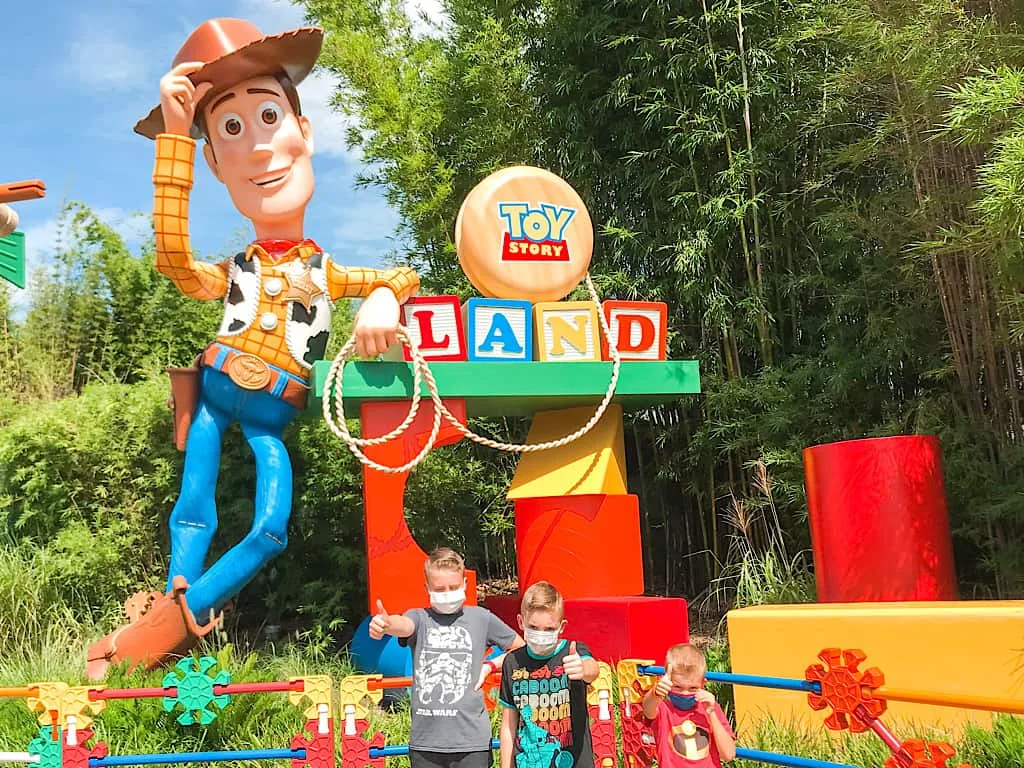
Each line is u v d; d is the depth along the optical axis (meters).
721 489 8.22
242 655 6.95
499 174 6.47
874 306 6.99
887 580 5.25
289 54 6.40
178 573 6.23
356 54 8.65
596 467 6.36
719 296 7.53
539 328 6.32
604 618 5.61
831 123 7.35
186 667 3.81
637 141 8.14
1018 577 6.05
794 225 7.71
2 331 11.05
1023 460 6.04
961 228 6.09
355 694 3.55
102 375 10.11
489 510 8.77
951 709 4.32
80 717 3.55
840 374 6.77
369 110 8.73
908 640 4.46
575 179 8.56
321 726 3.58
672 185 7.74
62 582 7.59
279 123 6.51
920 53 5.75
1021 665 4.19
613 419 6.52
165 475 7.98
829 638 4.66
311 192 6.64
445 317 6.21
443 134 9.07
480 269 6.32
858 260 6.99
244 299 6.37
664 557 8.92
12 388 10.49
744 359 8.09
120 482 8.10
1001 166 4.79
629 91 8.12
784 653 4.80
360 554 8.16
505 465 8.88
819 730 4.59
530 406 6.69
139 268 10.67
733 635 4.97
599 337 6.41
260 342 6.32
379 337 6.00
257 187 6.46
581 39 8.10
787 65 7.48
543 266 6.40
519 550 6.39
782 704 4.77
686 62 7.68
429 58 9.38
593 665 3.34
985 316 6.19
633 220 8.42
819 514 5.57
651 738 3.52
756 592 6.63
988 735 4.00
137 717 4.60
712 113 7.74
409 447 6.09
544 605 3.30
